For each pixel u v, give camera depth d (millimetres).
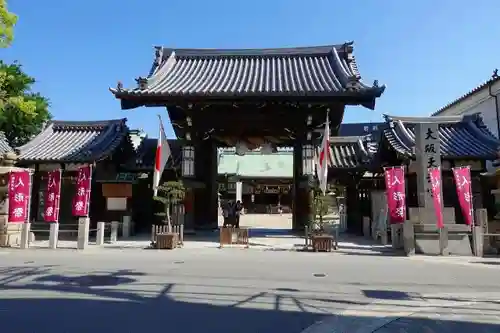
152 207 22188
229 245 15805
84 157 20266
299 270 10391
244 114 19797
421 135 14695
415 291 8195
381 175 22812
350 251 14430
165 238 15000
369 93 16688
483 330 5793
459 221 18203
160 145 16281
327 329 5750
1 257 12789
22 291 7914
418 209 14305
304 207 20297
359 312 6625
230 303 7070
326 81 19562
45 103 32188
